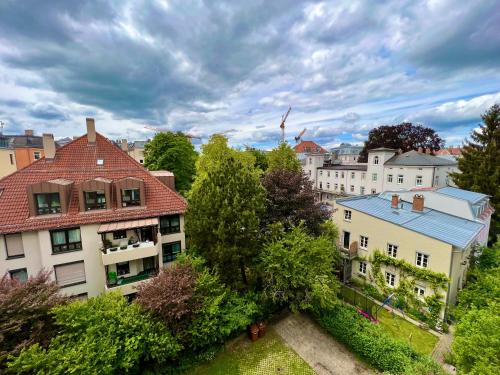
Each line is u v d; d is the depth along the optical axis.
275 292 16.05
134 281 18.03
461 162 34.31
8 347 10.55
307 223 21.02
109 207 18.94
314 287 15.66
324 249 17.72
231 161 18.33
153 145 41.75
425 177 40.94
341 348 15.57
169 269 15.17
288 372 13.88
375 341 14.14
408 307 18.83
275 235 17.73
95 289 18.38
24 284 12.37
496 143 31.95
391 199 24.73
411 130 59.03
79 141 22.55
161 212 20.30
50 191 17.11
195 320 13.48
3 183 17.95
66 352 10.55
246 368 14.07
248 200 17.06
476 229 18.98
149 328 12.27
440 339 16.25
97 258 18.23
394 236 19.70
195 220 16.95
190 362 14.05
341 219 24.22
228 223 16.23
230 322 14.61
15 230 15.79
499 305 11.31
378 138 60.62
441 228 18.80
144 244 18.34
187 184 40.91
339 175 57.28
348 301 20.31
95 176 20.66
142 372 12.98
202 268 16.72
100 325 11.67
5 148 44.44
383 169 46.72
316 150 85.44
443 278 16.83
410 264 18.73
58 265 17.12
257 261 17.30
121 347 11.56
